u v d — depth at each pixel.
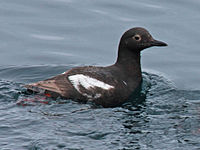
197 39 18.77
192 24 19.47
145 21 19.70
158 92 15.53
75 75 14.45
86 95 14.19
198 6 20.69
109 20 19.88
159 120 13.10
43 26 19.59
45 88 13.98
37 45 18.64
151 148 11.39
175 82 16.50
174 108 14.12
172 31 19.14
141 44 15.27
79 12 20.41
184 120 13.09
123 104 14.45
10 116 12.87
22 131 12.04
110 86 14.40
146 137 11.96
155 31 19.03
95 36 19.11
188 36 18.92
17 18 19.97
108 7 20.86
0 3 20.91
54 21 19.84
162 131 12.36
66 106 13.73
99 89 14.23
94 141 11.68
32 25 19.61
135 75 15.52
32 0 21.23
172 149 11.34
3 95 14.37
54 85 14.13
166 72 17.27
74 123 12.67
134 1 21.25
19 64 17.62
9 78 16.72
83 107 13.79
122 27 19.31
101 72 14.74
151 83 16.28
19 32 19.22
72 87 14.20
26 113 13.10
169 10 20.48
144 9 20.61
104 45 18.69
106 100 14.31
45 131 12.09
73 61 17.89
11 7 20.64
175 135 12.11
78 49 18.55
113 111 13.73
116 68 15.28
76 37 19.06
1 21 19.72
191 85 16.31
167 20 19.75
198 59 17.84
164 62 17.92
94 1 21.23
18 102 13.78
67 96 14.13
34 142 11.45
